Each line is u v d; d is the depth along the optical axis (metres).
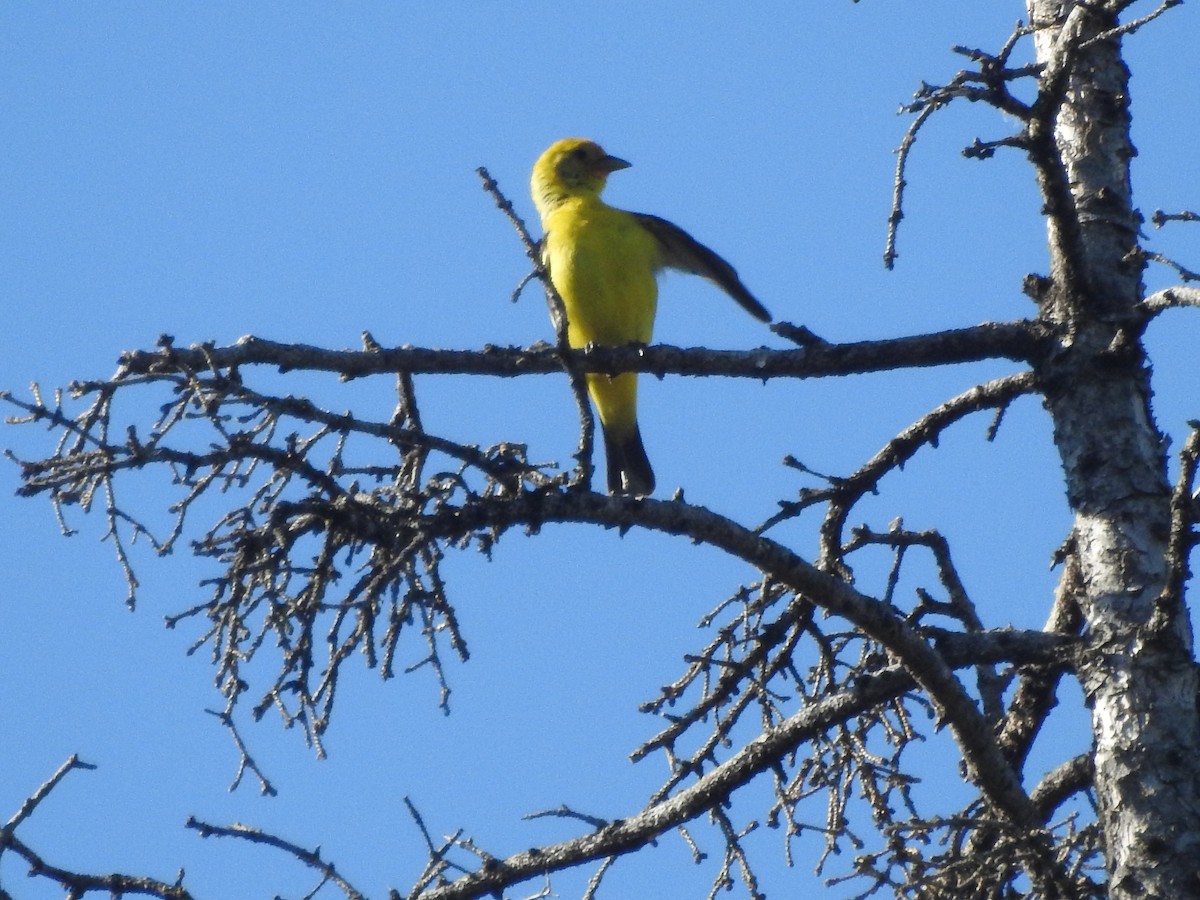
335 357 10.79
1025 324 11.83
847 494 12.27
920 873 10.70
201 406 9.67
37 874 10.48
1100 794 10.63
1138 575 11.05
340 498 9.49
